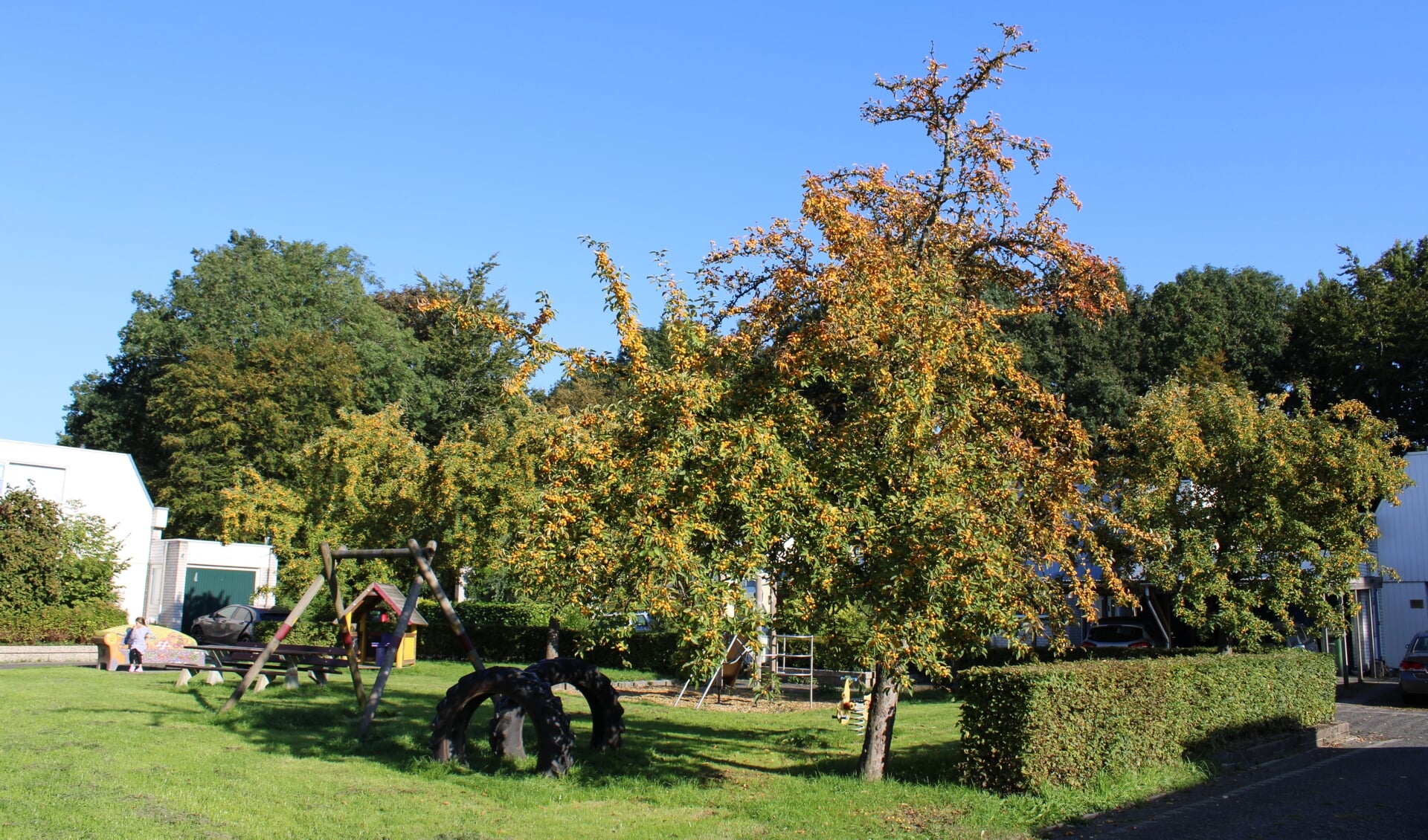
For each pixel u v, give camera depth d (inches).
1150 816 358.9
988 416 414.9
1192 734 470.0
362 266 2049.7
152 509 1208.8
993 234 485.7
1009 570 379.9
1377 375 1581.0
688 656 362.9
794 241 431.5
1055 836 325.4
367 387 1760.6
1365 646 1079.0
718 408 364.2
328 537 919.0
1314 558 695.1
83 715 466.6
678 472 339.9
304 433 1612.9
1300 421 731.4
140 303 1897.1
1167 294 1759.4
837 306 369.7
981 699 384.8
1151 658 485.1
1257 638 685.3
